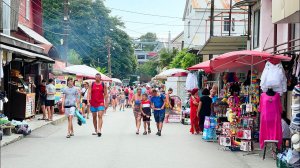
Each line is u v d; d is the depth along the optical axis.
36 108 23.53
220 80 24.64
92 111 16.22
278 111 11.77
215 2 40.03
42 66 27.30
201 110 16.34
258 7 19.62
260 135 11.91
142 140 15.13
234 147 13.00
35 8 28.34
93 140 14.85
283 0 9.08
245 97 14.53
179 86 32.91
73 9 59.94
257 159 11.63
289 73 12.95
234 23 38.16
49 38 51.34
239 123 13.32
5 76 18.81
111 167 10.02
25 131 15.34
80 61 53.09
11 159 10.83
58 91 25.72
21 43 17.19
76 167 9.93
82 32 61.41
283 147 11.80
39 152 12.02
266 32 17.92
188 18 45.59
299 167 9.38
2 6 18.45
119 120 24.22
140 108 17.02
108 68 64.44
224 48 25.38
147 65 99.62
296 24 14.15
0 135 13.31
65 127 19.39
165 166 10.28
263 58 13.23
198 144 14.35
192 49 31.81
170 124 22.11
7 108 18.83
